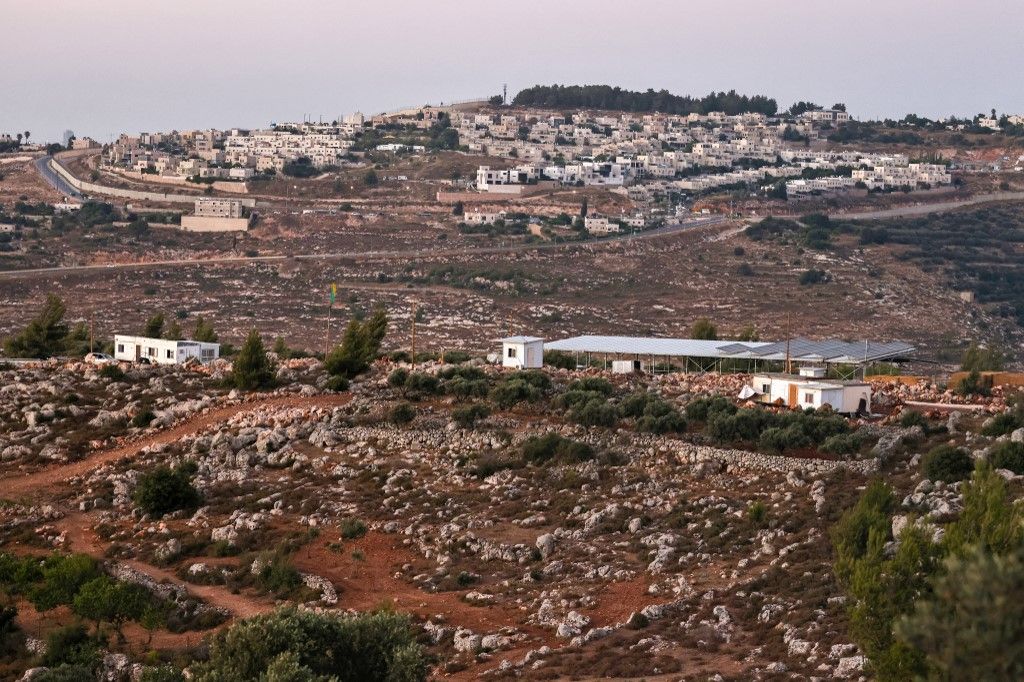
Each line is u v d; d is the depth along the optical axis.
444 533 123.62
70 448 156.25
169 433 159.50
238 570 117.62
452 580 113.06
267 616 88.62
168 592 113.00
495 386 165.12
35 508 138.50
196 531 129.00
